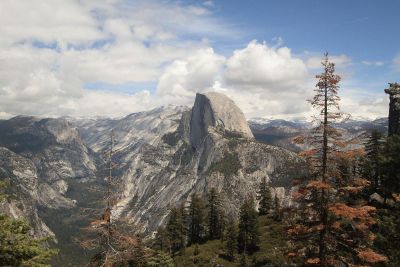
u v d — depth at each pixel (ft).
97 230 74.84
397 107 269.85
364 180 74.69
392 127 275.39
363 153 72.02
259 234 305.94
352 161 75.25
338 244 74.18
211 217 382.63
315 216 75.00
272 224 344.69
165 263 237.66
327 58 73.00
